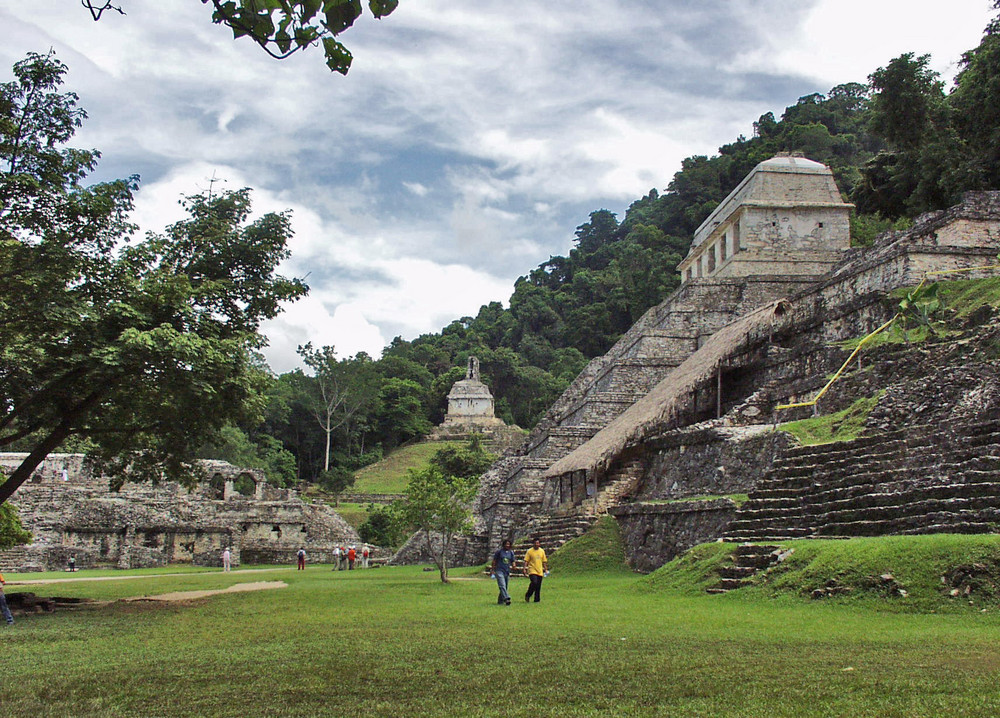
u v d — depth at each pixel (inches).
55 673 366.9
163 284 684.7
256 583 1003.3
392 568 1419.8
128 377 657.6
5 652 434.3
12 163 666.8
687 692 288.7
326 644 423.5
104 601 752.3
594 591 699.4
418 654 382.9
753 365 1244.5
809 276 1743.4
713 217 2049.7
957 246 1111.6
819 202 1795.0
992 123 1461.6
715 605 540.1
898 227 1845.5
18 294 649.6
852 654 343.6
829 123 3698.3
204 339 679.1
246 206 823.7
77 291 698.2
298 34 223.8
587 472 1161.4
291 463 3159.5
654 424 1168.2
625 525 1017.5
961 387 776.3
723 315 1780.3
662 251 3804.1
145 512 1791.3
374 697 298.2
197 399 707.4
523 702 283.0
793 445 825.5
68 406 713.6
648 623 461.4
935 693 272.1
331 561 1900.8
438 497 952.3
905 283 1095.0
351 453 3678.6
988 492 562.9
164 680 342.0
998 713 245.8
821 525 669.9
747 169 3543.3
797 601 514.9
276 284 801.6
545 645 396.8
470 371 4094.5
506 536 1417.3
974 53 1550.2
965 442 642.8
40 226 670.5
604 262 5002.5
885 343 981.8
